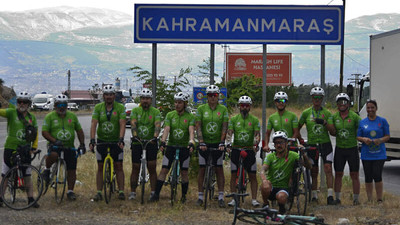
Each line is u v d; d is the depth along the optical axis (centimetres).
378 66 1428
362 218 823
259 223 610
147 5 1185
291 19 1198
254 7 1193
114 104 953
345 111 980
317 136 991
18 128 869
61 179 959
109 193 943
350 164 977
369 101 965
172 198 932
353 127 979
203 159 945
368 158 975
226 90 1292
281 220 571
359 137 966
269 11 1195
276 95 973
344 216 847
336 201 975
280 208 780
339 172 988
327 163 984
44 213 822
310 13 1200
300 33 1199
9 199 918
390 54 1373
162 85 1281
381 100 1417
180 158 963
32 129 866
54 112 931
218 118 938
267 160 804
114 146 960
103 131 952
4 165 871
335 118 987
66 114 932
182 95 941
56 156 918
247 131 938
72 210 862
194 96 1297
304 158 846
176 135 948
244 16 1193
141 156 968
